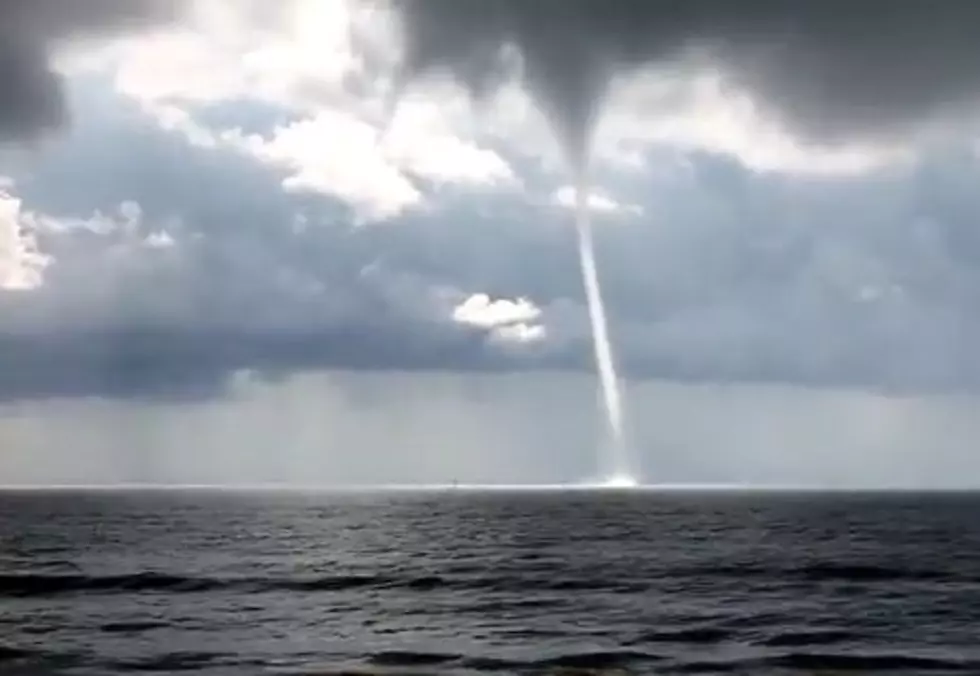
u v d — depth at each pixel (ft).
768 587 195.83
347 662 116.26
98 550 291.58
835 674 108.88
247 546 311.68
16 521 455.22
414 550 297.74
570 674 108.58
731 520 470.39
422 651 124.57
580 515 541.34
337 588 201.77
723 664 114.83
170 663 114.93
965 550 280.31
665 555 273.75
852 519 471.21
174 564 249.34
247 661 116.67
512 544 322.34
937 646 126.82
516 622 151.43
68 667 112.16
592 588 197.47
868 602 171.32
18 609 167.53
